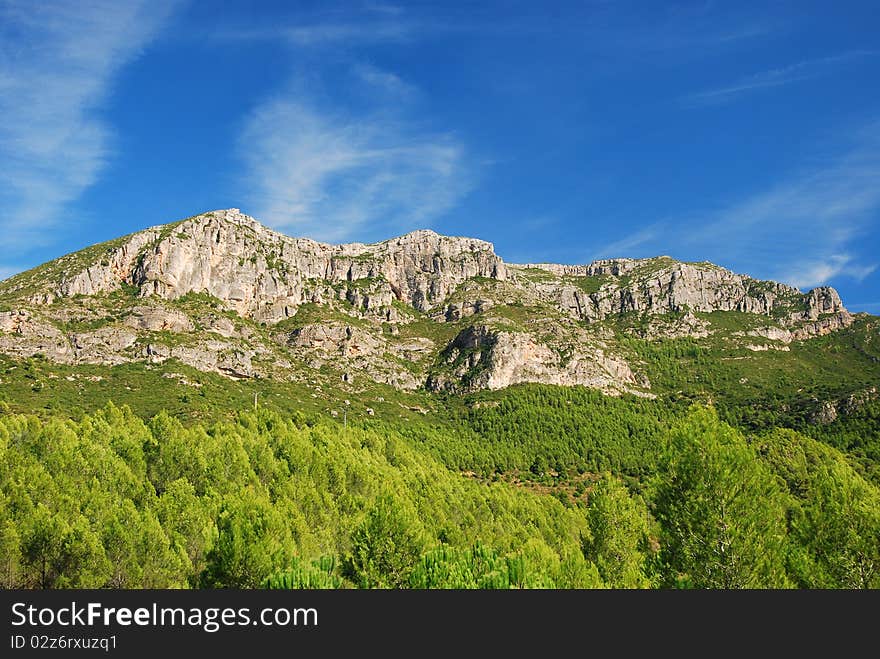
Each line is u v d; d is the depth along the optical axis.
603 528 51.34
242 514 49.03
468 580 31.98
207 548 48.09
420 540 43.25
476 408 179.75
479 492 96.00
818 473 41.88
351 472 83.44
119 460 65.88
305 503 68.19
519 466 143.38
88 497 54.78
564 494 124.00
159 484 69.81
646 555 43.25
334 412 159.25
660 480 38.44
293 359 191.62
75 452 64.00
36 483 54.25
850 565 36.34
